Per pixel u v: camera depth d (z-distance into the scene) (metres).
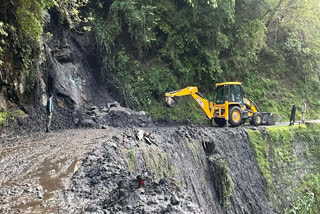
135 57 21.92
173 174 9.91
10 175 6.40
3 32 10.86
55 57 17.39
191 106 22.30
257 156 17.45
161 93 21.45
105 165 6.93
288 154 20.09
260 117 20.83
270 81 30.62
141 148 9.65
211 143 14.55
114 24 20.06
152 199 5.11
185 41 23.25
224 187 13.17
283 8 34.81
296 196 18.91
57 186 5.79
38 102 14.37
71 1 15.54
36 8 12.74
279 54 33.56
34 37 12.97
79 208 4.85
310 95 33.06
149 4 21.14
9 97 12.41
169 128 15.95
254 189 15.98
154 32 21.67
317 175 21.48
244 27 26.47
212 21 23.25
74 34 19.28
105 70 19.78
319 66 34.84
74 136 11.10
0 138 10.66
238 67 26.78
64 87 16.58
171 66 22.89
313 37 37.78
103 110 16.73
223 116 18.41
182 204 5.17
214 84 24.39
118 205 4.86
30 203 4.99
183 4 22.95
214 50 24.20
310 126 23.44
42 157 7.76
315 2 38.38
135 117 17.22
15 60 12.59
